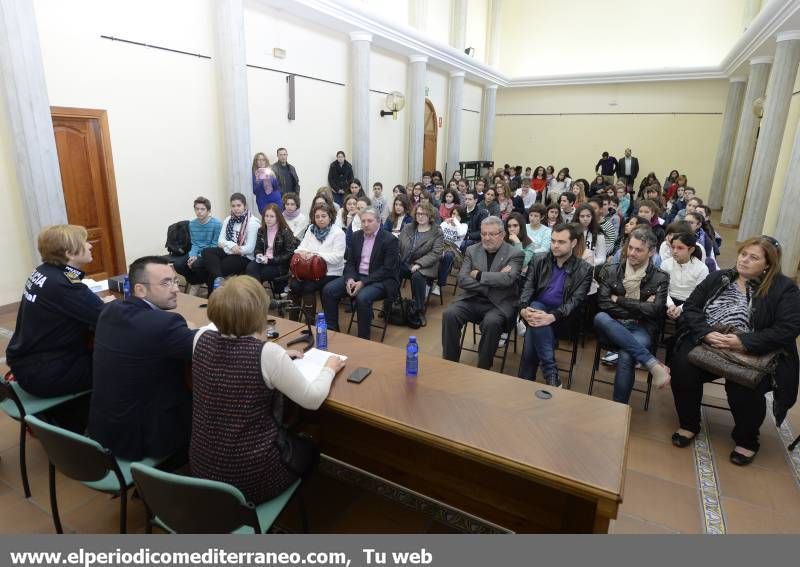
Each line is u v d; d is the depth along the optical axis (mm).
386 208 7309
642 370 3629
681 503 2262
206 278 4883
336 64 7977
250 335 1598
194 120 5801
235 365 1543
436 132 11648
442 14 10555
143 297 1920
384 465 2361
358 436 2406
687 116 12703
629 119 13320
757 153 7863
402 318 4367
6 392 1984
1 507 2131
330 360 2055
